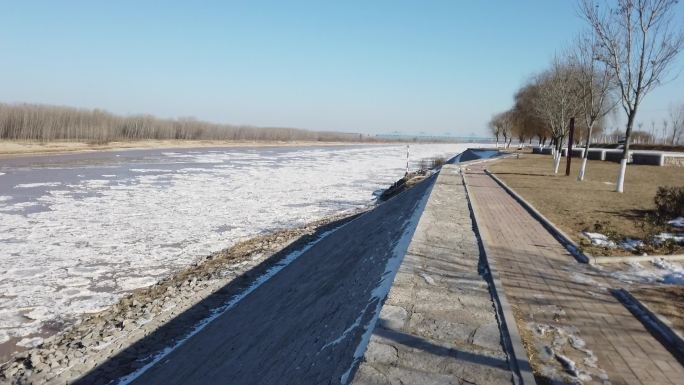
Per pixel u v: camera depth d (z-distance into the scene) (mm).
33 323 9383
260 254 13617
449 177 20234
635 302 5434
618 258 7172
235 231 17672
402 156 70188
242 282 11398
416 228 9109
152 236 16469
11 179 29344
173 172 36562
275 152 71062
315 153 72188
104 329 8891
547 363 4035
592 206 12359
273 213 21422
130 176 32906
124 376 7281
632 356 4199
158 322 9172
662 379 3816
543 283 6133
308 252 13453
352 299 6598
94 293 11062
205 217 19969
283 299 9164
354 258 9961
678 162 28109
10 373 7359
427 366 3891
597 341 4488
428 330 4551
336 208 23203
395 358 4023
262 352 6590
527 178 20531
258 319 8414
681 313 5098
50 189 25891
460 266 6715
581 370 3926
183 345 8125
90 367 7527
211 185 29781
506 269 6668
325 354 5062
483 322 4766
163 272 12719
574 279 6336
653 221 10008
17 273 12273
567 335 4602
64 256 13836
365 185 32812
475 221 10047
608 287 6039
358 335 4836
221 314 9453
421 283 5922
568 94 25766
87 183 28609
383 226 12570
